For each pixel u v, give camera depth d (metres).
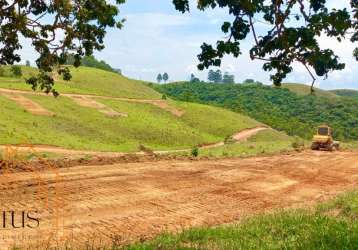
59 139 59.94
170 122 104.62
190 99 159.12
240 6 5.46
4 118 62.88
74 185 17.66
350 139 133.12
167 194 17.75
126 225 13.05
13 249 10.02
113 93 123.81
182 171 23.53
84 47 10.34
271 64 5.65
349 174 26.95
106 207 14.87
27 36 9.94
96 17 10.09
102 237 11.69
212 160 30.47
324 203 15.90
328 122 158.62
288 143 55.81
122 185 18.53
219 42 5.63
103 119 87.19
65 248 10.30
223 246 9.86
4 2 9.30
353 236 9.44
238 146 49.84
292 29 5.37
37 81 12.16
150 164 25.58
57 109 82.38
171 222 13.86
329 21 5.28
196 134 98.12
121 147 64.62
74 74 132.38
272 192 20.20
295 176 25.09
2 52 10.13
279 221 12.20
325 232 10.06
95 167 22.72
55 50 10.15
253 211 16.20
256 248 9.63
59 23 9.78
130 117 94.88
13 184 16.88
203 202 16.97
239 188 20.25
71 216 13.40
